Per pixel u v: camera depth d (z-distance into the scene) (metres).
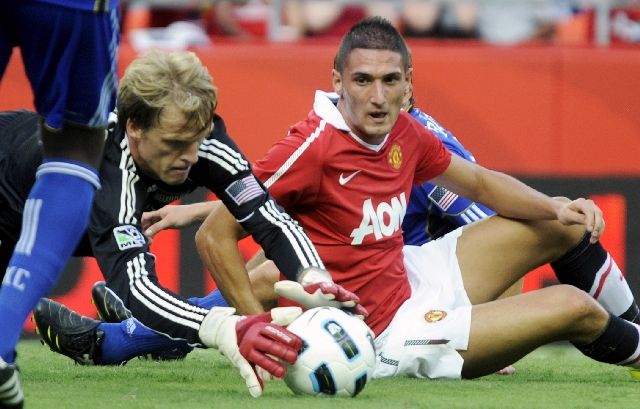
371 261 14.02
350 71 13.48
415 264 14.90
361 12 26.98
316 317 11.59
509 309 13.55
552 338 13.62
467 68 22.62
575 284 15.54
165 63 11.78
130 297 11.66
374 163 13.90
